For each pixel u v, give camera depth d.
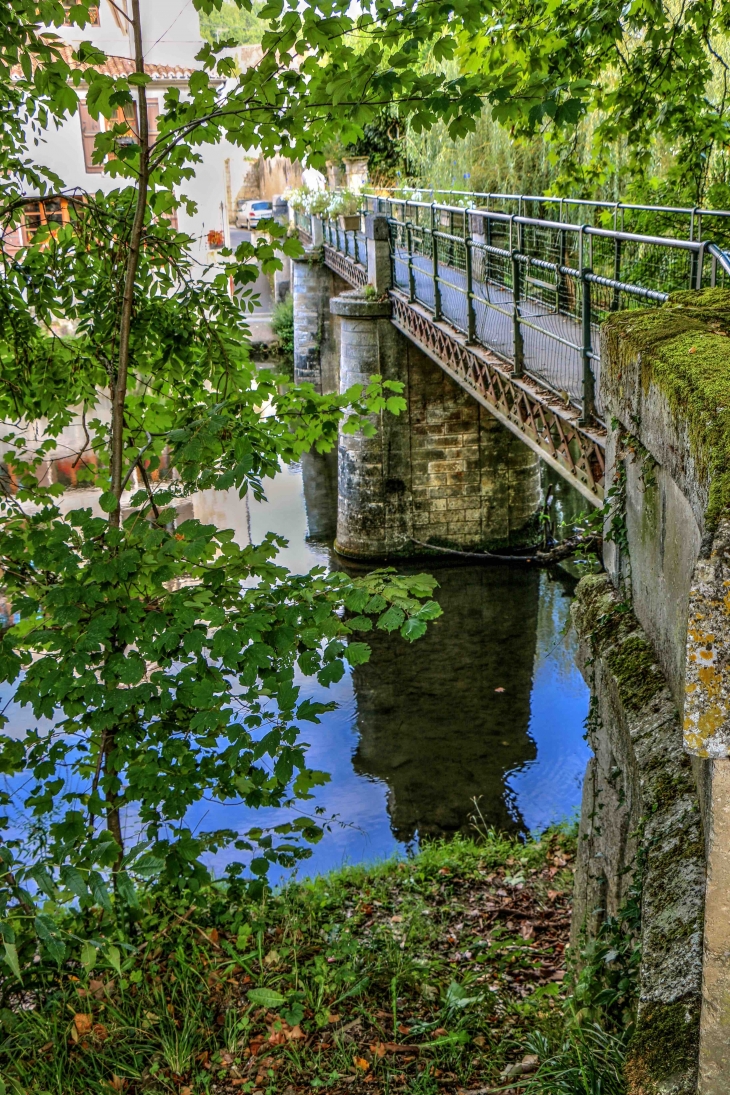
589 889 4.30
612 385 3.68
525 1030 4.38
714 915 1.92
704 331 3.15
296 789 4.21
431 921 6.67
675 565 2.93
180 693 3.62
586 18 7.92
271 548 3.94
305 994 4.29
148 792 4.00
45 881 3.07
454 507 20.11
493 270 14.70
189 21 23.36
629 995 3.24
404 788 11.59
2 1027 3.80
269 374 5.22
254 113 4.24
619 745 3.52
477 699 13.98
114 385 4.87
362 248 22.62
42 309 4.95
